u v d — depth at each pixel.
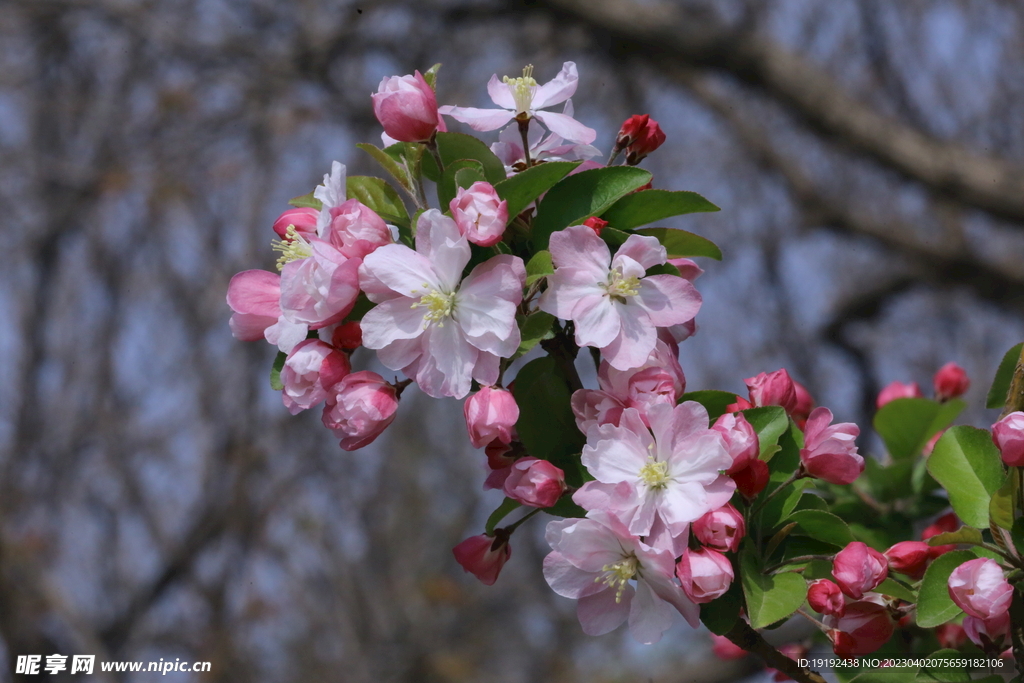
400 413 10.37
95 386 8.99
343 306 1.55
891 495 2.46
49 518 8.53
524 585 9.84
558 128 1.79
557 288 1.54
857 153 6.79
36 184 8.91
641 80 8.52
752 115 8.18
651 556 1.47
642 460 1.50
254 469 8.88
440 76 8.29
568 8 7.06
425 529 10.16
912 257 7.32
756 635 1.70
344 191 1.63
